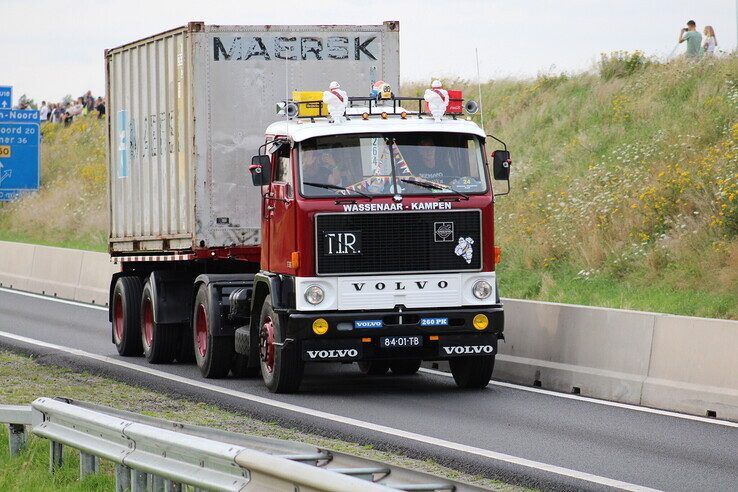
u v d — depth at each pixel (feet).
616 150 277.64
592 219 244.01
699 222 224.33
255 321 153.17
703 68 302.04
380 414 129.39
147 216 185.68
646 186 245.45
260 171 146.10
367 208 141.59
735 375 126.52
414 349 142.82
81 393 144.77
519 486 93.56
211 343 159.53
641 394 136.56
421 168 143.64
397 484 69.36
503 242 260.01
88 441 90.94
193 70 164.35
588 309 147.02
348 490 63.26
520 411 131.13
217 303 160.04
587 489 91.04
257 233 166.91
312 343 140.56
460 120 147.23
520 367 156.25
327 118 146.51
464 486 66.33
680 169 241.35
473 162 145.28
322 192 141.38
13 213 494.59
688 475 95.91
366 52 170.60
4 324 227.81
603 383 142.10
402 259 142.20
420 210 142.51
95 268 283.38
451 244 143.23
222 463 75.15
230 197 165.99
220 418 128.06
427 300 142.72
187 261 177.27
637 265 222.07
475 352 143.54
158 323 176.04
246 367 162.30
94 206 459.32
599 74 340.80
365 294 141.49
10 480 92.07
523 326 157.69
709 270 207.41
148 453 83.82
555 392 146.51
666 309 196.24
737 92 273.33
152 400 141.18
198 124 164.76
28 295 297.94
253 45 166.40
